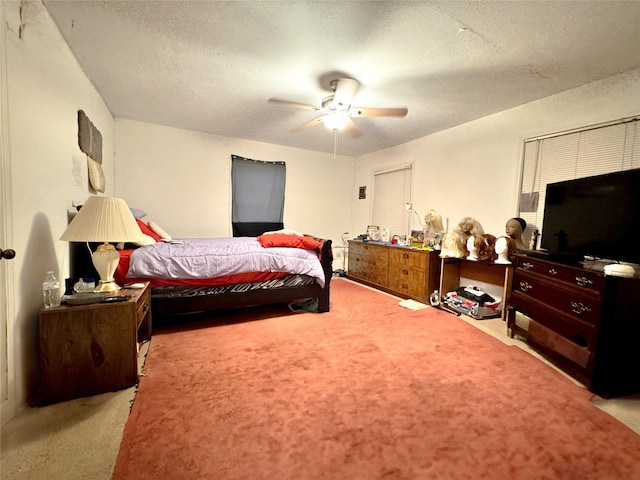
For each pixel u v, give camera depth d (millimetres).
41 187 1673
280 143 4719
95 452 1218
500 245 2871
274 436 1335
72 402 1545
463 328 2717
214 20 1800
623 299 1699
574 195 2107
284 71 2404
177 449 1244
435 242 3641
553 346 2045
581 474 1161
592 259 2184
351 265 4914
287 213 4992
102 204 1750
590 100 2457
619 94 2291
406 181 4473
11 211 1375
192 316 2941
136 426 1373
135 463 1168
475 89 2641
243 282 2775
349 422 1439
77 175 2252
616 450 1288
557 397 1675
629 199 1722
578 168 2553
